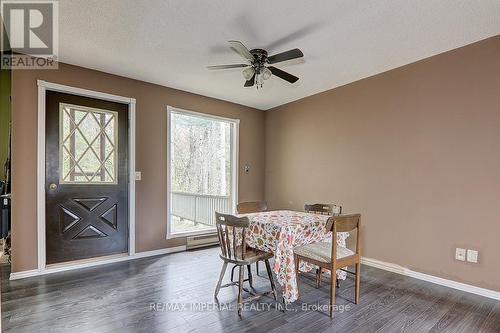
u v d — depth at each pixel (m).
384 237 3.49
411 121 3.27
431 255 3.09
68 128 3.39
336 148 4.05
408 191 3.28
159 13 2.31
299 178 4.61
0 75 3.45
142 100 3.85
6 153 3.68
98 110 3.59
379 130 3.56
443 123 3.02
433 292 2.82
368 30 2.57
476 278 2.78
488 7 2.23
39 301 2.54
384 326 2.21
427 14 2.33
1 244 3.46
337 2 2.17
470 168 2.83
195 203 6.39
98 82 3.50
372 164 3.62
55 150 3.31
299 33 2.61
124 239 3.80
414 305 2.55
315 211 3.34
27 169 3.07
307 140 4.48
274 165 5.09
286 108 4.87
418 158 3.20
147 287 2.86
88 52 3.00
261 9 2.26
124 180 3.80
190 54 3.05
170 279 3.07
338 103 4.04
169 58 3.14
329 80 3.80
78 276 3.12
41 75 3.14
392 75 3.44
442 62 3.03
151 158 3.94
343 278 2.95
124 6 2.21
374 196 3.60
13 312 2.35
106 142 3.66
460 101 2.90
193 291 2.78
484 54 2.75
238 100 4.72
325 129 4.21
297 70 3.47
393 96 3.43
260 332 2.11
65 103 3.37
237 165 4.91
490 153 2.71
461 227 2.88
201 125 6.91
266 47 2.86
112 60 3.20
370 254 3.61
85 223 3.52
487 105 2.73
